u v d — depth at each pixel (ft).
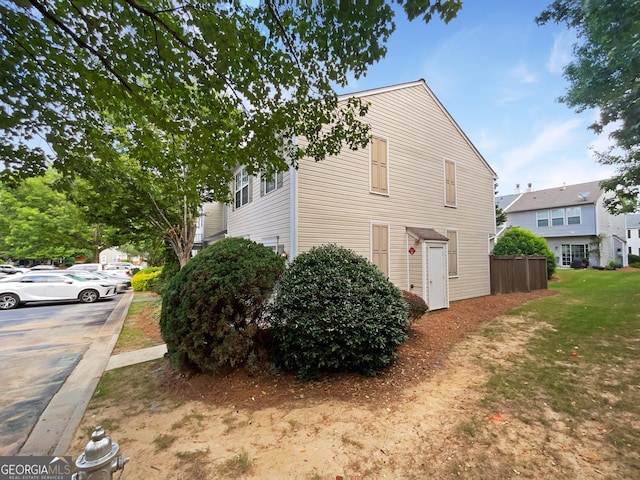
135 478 7.22
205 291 12.48
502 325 21.95
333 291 13.28
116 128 20.67
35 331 23.35
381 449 8.25
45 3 9.04
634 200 36.45
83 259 102.58
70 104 12.14
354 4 9.08
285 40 10.82
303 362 13.12
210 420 10.00
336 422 9.71
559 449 8.09
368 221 25.71
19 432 9.56
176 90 11.00
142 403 11.30
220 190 16.11
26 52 9.68
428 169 31.07
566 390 11.53
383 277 15.31
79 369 15.07
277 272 14.43
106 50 10.12
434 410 10.36
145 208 30.01
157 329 23.22
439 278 28.50
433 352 16.48
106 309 33.06
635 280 42.63
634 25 16.43
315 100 13.39
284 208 23.39
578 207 73.77
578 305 27.50
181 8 8.92
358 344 12.66
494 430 9.05
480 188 37.42
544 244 52.19
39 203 64.08
